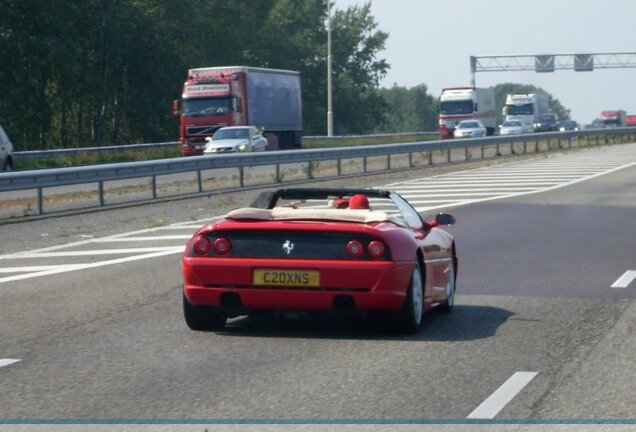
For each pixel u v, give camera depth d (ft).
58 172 153.28
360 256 61.72
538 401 47.44
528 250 112.27
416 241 65.26
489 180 229.86
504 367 54.75
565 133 412.57
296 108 384.88
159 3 492.54
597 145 457.27
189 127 339.36
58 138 491.72
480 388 49.96
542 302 77.97
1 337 63.57
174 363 55.98
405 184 217.36
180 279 90.48
